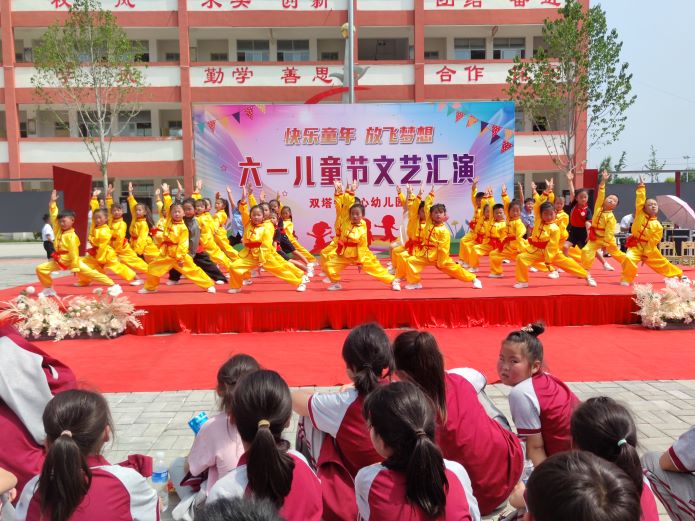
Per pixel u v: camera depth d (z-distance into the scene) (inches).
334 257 332.5
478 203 446.6
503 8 888.9
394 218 541.0
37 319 274.5
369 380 104.6
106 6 872.9
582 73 728.3
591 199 543.5
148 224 415.2
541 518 53.4
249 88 887.1
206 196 530.9
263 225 329.1
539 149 898.7
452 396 113.0
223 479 83.0
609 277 380.2
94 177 909.2
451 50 951.6
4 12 866.1
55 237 325.1
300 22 879.1
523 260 334.6
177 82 886.4
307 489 84.9
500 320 298.7
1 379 100.3
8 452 100.1
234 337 281.9
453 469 84.3
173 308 289.3
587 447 75.4
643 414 180.7
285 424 84.8
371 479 76.4
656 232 328.5
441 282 366.9
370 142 536.4
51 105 918.4
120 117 962.1
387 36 944.9
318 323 293.7
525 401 114.6
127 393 206.7
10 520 90.1
